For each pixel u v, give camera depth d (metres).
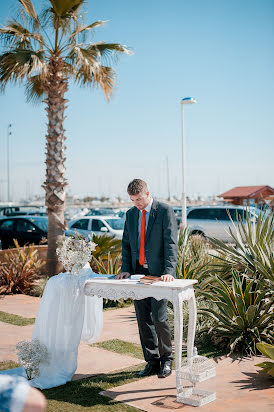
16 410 1.36
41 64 9.94
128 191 4.30
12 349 5.39
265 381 4.27
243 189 40.69
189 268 7.26
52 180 10.59
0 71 10.17
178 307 3.78
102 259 9.94
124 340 5.80
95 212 29.22
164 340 4.33
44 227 15.52
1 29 10.43
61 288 4.39
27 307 8.10
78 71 11.24
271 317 5.39
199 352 5.27
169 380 4.29
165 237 4.27
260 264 5.68
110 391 4.04
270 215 6.67
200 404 3.68
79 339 4.48
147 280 3.97
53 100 10.76
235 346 5.32
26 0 10.27
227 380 4.31
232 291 5.58
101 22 11.02
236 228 6.68
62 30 10.85
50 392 4.04
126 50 11.32
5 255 10.41
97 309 4.79
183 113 16.59
